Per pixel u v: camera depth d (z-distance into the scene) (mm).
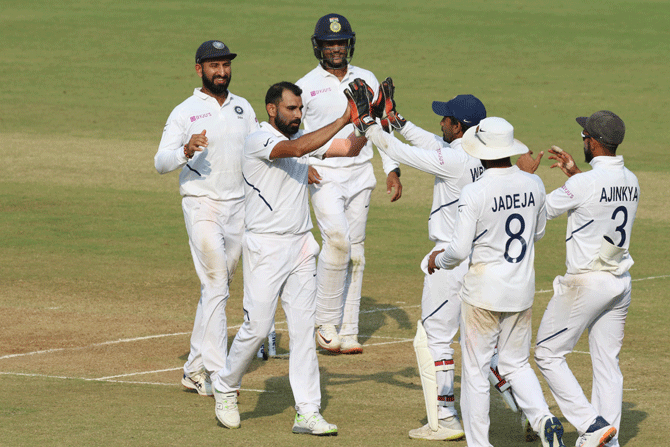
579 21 134125
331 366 29516
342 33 31578
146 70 102500
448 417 22531
